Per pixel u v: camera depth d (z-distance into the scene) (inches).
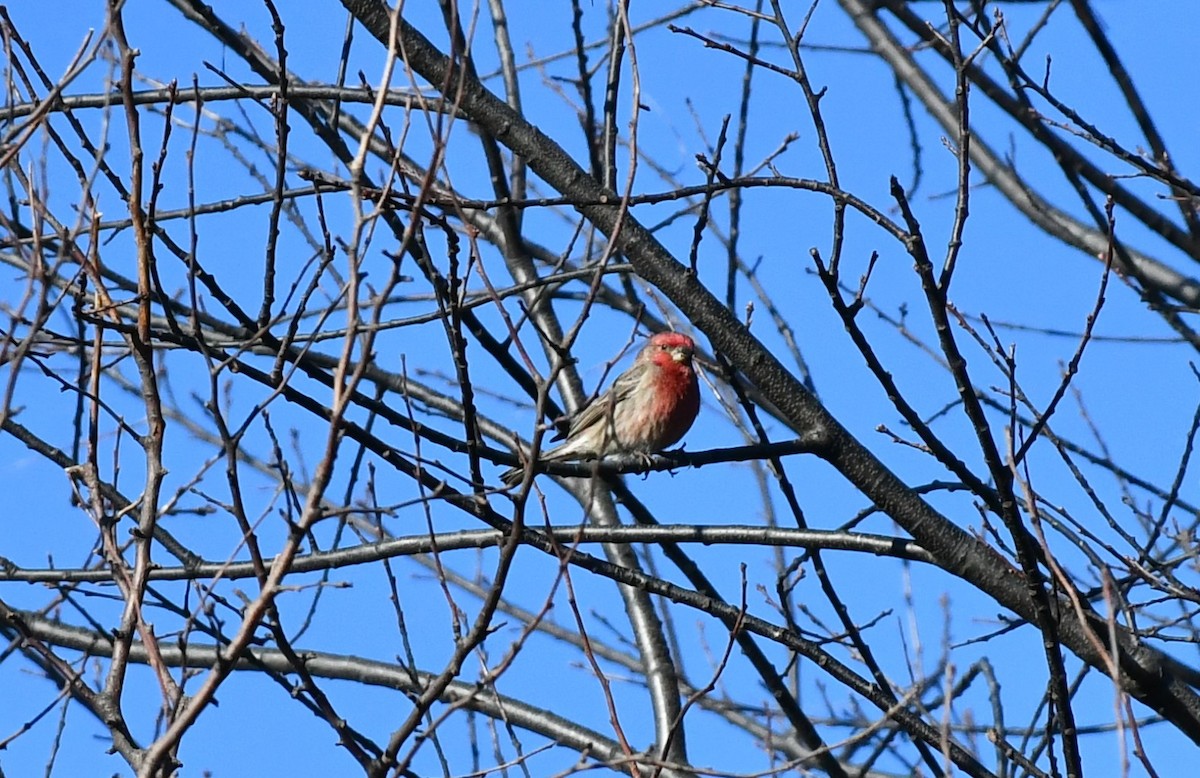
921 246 388.8
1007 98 510.0
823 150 411.2
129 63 342.0
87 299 475.8
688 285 451.5
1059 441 438.9
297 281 408.2
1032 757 440.1
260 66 477.4
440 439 417.1
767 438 475.8
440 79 452.4
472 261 355.3
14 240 380.2
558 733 528.4
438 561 342.6
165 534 480.7
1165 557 461.4
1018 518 397.4
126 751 331.3
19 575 479.8
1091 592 449.1
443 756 373.1
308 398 399.5
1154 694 428.1
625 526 454.9
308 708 332.5
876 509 450.9
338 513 303.1
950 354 393.1
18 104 438.9
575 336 334.6
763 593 474.9
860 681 440.5
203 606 332.8
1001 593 442.0
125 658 344.2
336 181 395.9
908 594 427.8
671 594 447.8
